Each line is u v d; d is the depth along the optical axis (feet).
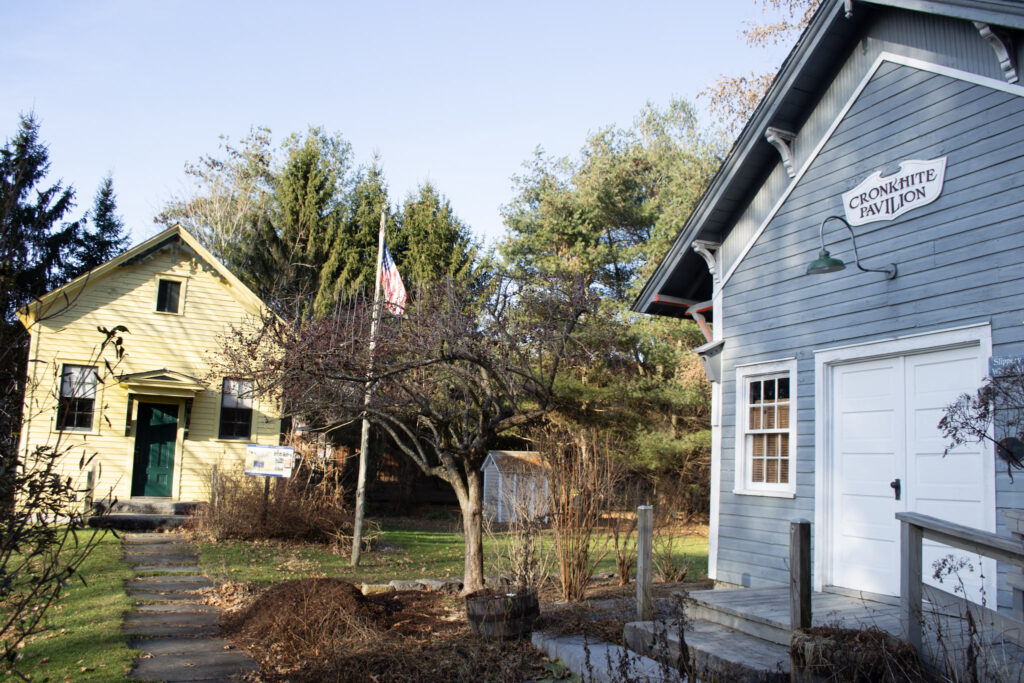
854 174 28.22
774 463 31.17
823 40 28.53
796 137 30.89
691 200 85.20
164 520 56.03
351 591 28.99
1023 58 22.72
